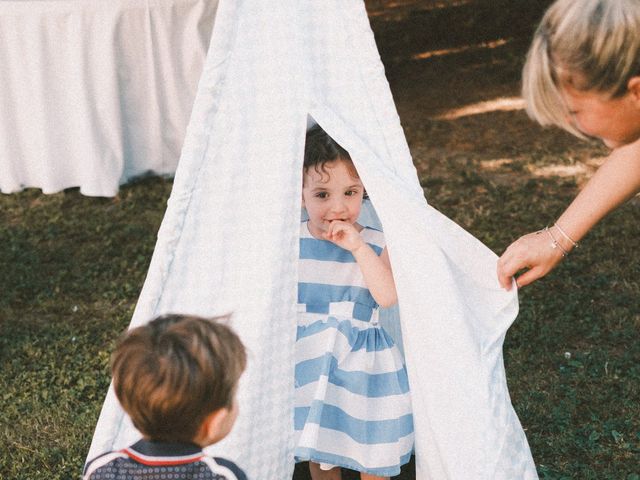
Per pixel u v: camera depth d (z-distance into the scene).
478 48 9.80
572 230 2.39
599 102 1.72
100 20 5.56
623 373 3.55
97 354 3.90
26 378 3.67
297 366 2.50
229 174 2.31
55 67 5.67
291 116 2.34
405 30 10.71
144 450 1.71
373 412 2.44
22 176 6.00
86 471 1.74
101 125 5.76
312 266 2.56
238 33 2.29
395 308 2.76
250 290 2.32
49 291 4.56
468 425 2.25
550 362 3.68
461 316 2.29
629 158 2.34
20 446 3.17
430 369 2.32
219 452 2.24
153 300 2.25
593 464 2.97
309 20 2.40
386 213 2.31
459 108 7.93
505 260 2.41
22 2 5.52
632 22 1.60
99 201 5.82
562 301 4.18
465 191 5.87
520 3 10.95
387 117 2.42
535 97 1.79
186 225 2.26
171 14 5.73
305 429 2.33
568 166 6.33
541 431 3.17
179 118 6.02
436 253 2.30
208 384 1.61
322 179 2.48
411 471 2.96
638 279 4.44
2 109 5.78
